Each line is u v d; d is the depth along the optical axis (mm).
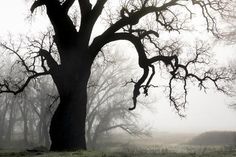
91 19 21594
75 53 21328
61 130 20859
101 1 21641
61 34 21406
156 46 24406
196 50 23531
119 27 21734
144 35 22250
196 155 15281
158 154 16016
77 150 19344
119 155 15531
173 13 23375
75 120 21047
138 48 22062
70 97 21125
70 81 21250
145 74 22422
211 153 16234
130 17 21750
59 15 21078
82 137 21234
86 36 21641
